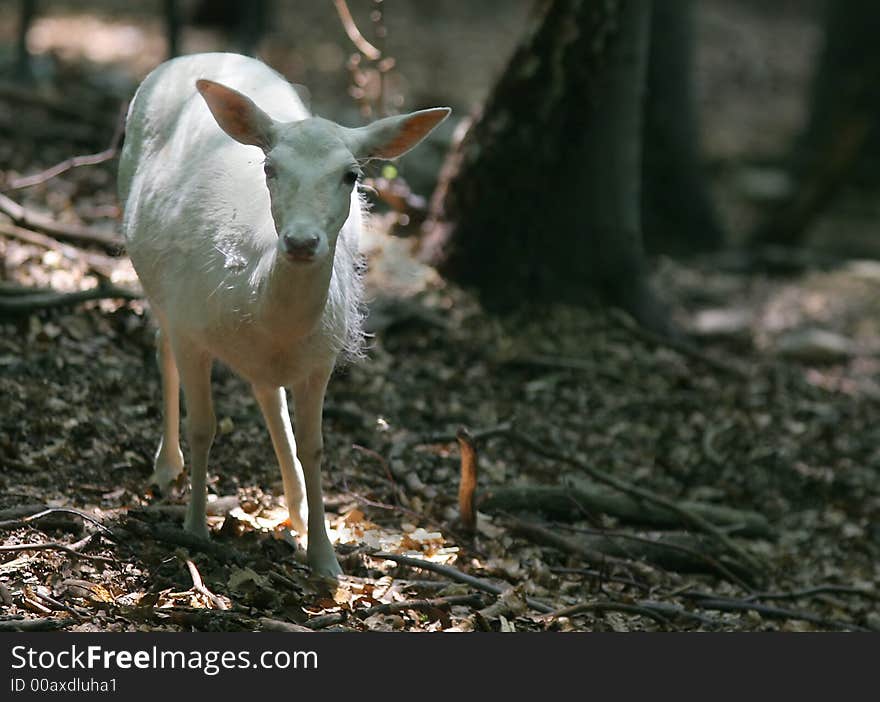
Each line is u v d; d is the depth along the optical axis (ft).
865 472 43.86
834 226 91.35
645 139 72.79
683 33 72.33
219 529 29.50
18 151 50.11
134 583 26.55
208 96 24.09
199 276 25.76
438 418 39.45
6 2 91.15
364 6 121.29
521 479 36.94
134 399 35.24
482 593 29.12
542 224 48.52
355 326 27.71
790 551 37.58
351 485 33.91
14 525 27.14
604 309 49.49
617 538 34.81
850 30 97.81
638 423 42.88
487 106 47.80
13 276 39.45
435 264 48.47
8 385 33.91
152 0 104.37
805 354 55.67
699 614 31.63
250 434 35.04
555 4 45.88
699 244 73.92
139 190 28.37
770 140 108.17
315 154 23.00
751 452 42.83
